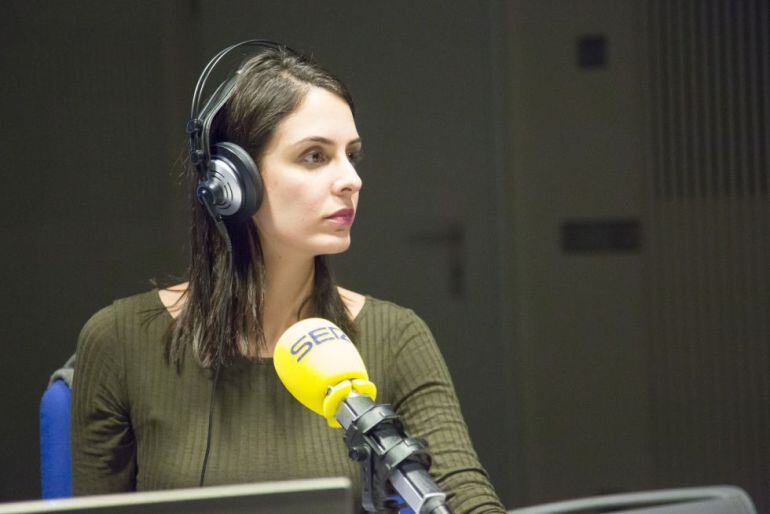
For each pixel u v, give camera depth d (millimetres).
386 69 4391
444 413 1659
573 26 4156
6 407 4543
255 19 4453
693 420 4164
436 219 4371
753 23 4008
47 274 4547
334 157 1562
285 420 1656
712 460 4148
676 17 4070
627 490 4219
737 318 4094
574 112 4176
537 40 4195
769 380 4074
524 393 4289
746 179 4051
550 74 4191
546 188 4227
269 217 1570
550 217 4230
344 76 4414
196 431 1655
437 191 4367
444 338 4387
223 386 1678
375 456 1083
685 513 1686
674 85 4094
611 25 4121
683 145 4098
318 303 1715
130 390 1697
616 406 4211
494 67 4258
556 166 4211
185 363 1690
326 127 1547
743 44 4023
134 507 873
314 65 1608
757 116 4027
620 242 4172
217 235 1670
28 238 4547
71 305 4539
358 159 1651
